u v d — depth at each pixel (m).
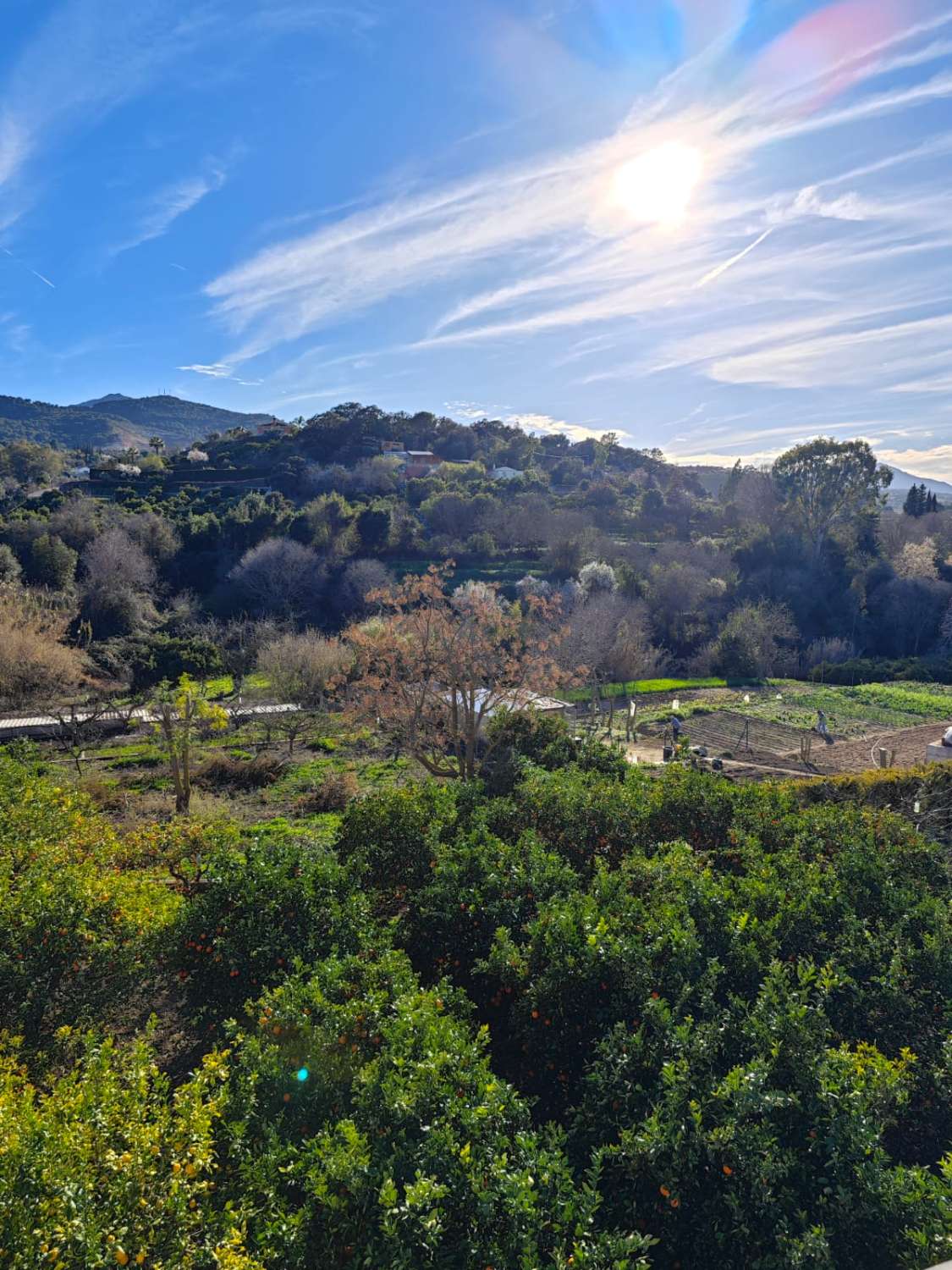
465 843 9.85
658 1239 4.67
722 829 10.82
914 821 13.64
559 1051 6.72
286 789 21.86
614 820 10.80
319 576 50.94
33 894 7.89
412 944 8.77
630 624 44.19
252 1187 4.60
